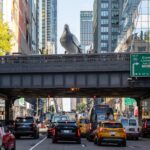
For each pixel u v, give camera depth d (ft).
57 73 172.86
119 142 108.99
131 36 369.09
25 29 428.56
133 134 151.74
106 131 108.88
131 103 334.24
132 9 378.94
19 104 373.40
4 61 180.04
